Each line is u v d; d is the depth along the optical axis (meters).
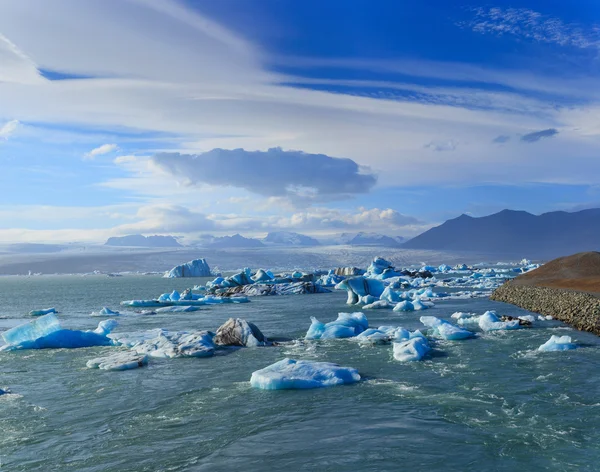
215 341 22.16
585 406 12.23
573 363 17.02
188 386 14.91
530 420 11.26
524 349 19.88
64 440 10.55
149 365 18.12
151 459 9.43
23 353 21.06
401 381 14.91
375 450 9.63
